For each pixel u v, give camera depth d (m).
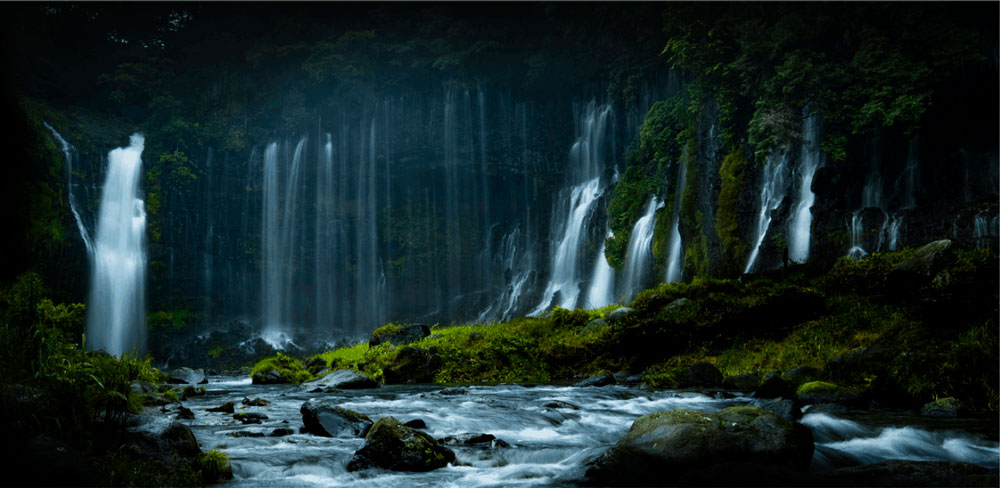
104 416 6.41
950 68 25.97
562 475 6.18
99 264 39.97
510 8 46.75
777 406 9.85
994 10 27.25
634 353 17.52
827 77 26.19
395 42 48.47
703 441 6.53
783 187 27.58
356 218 47.12
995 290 12.92
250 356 40.78
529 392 13.52
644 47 39.47
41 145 35.78
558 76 44.75
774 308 16.95
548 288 41.41
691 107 30.66
